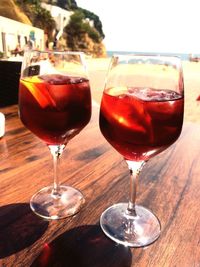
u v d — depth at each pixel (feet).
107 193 1.02
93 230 0.83
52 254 0.73
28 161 1.21
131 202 0.93
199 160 1.28
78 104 0.89
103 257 0.73
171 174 1.16
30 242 0.77
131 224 0.86
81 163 1.22
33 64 0.94
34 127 0.89
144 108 0.74
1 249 0.74
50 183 1.06
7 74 1.92
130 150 0.82
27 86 0.85
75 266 0.70
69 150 1.33
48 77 0.95
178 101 0.79
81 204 0.95
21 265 0.69
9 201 0.95
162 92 0.83
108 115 0.79
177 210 0.93
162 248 0.77
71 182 1.08
